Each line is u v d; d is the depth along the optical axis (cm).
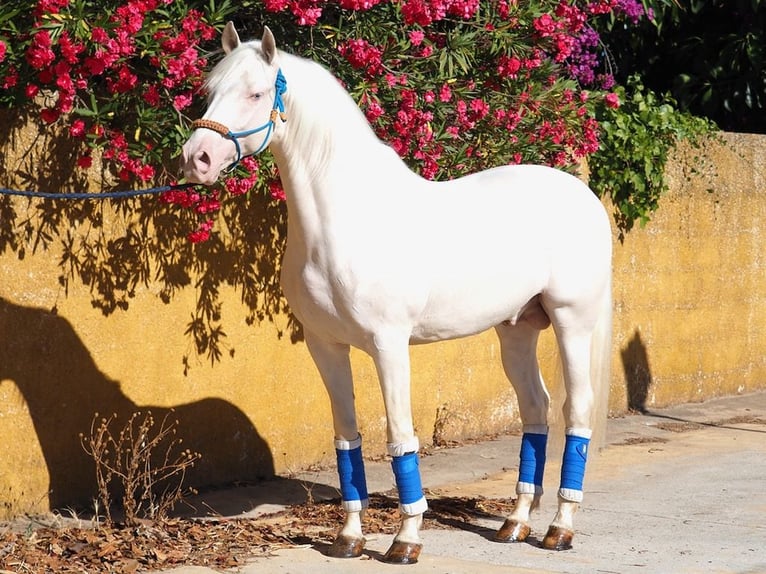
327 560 520
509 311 545
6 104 571
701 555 544
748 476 741
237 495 649
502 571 506
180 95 563
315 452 730
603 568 518
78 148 594
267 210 691
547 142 699
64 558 506
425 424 812
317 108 493
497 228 535
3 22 521
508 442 843
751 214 1126
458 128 657
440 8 586
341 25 617
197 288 656
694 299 1062
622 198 964
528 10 652
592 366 570
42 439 587
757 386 1148
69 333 596
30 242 577
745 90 1280
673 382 1044
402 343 503
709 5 1299
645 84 1345
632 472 751
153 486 635
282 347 705
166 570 494
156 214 632
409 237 504
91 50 523
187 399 653
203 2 593
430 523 600
